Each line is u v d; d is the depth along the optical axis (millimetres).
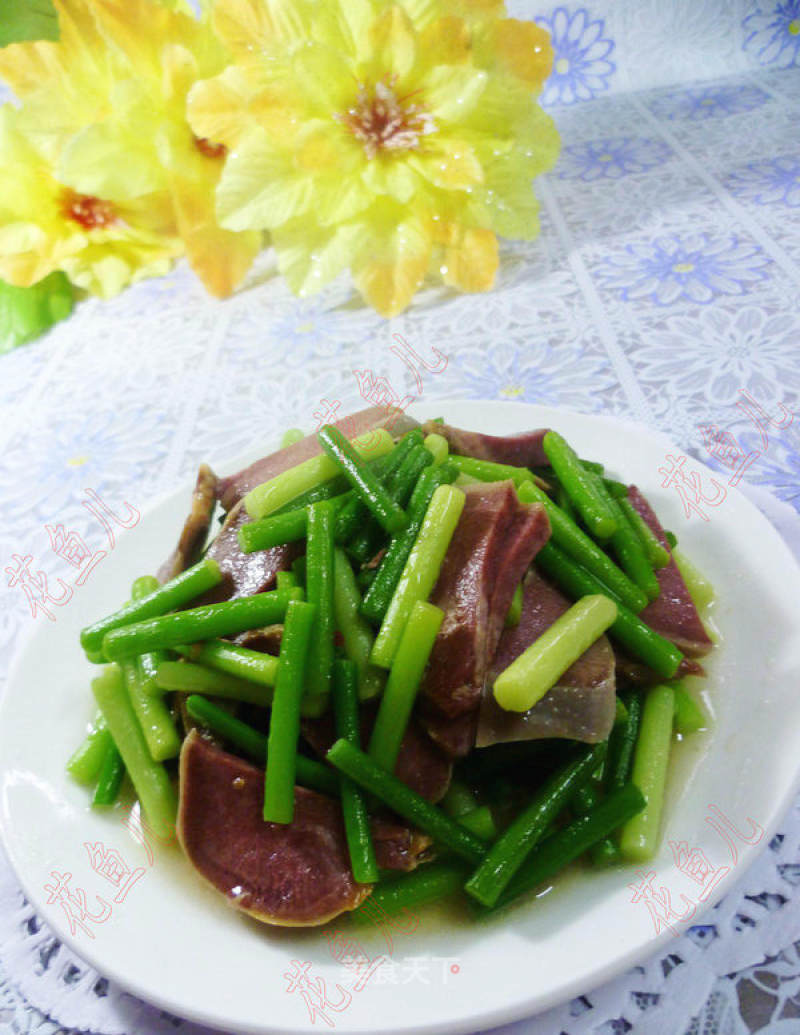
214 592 252
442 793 226
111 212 505
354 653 233
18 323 522
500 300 475
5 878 237
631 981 195
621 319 438
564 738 226
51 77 446
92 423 440
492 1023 176
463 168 419
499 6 425
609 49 707
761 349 395
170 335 500
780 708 221
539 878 204
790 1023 186
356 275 453
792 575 248
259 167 426
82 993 211
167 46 437
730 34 692
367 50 413
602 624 230
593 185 576
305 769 222
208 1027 188
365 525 250
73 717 255
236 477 301
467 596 229
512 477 272
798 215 487
